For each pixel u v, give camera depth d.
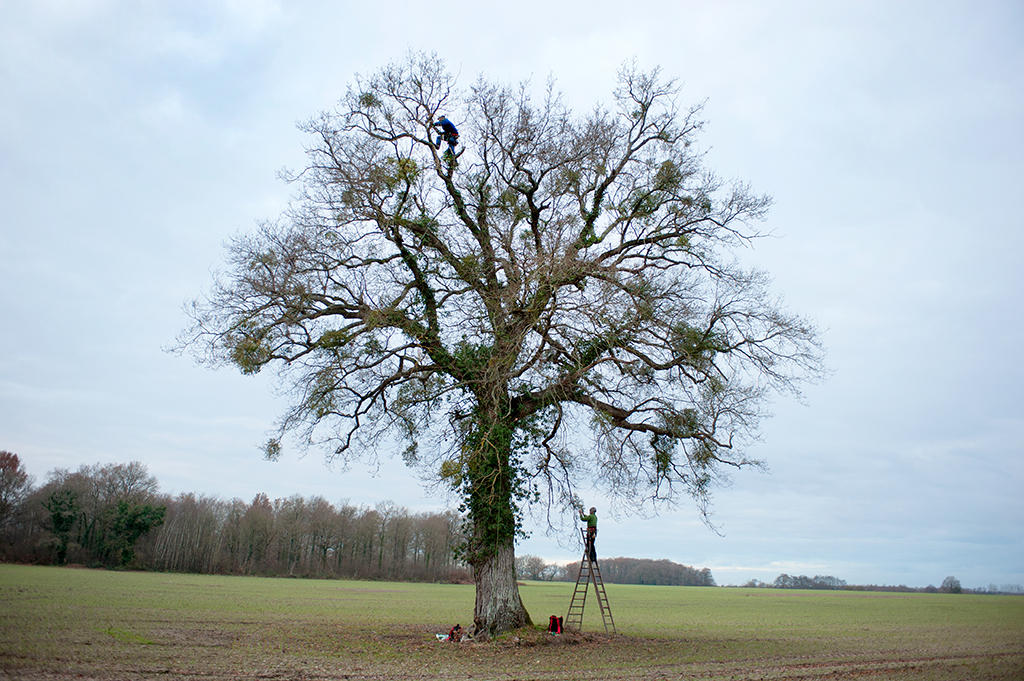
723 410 20.44
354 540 111.88
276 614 34.22
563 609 47.59
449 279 21.59
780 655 21.14
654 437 22.50
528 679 15.16
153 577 73.88
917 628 36.81
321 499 114.25
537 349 19.55
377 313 20.23
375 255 21.95
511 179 22.80
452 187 22.86
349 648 20.11
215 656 17.61
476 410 21.28
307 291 20.62
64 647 17.73
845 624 39.91
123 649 18.00
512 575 21.75
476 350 21.12
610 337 19.41
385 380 21.73
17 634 19.94
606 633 23.75
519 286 18.91
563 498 21.58
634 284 20.66
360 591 68.12
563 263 19.06
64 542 88.12
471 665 17.22
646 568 156.25
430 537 112.88
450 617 34.84
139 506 91.19
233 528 106.38
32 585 45.75
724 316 21.23
